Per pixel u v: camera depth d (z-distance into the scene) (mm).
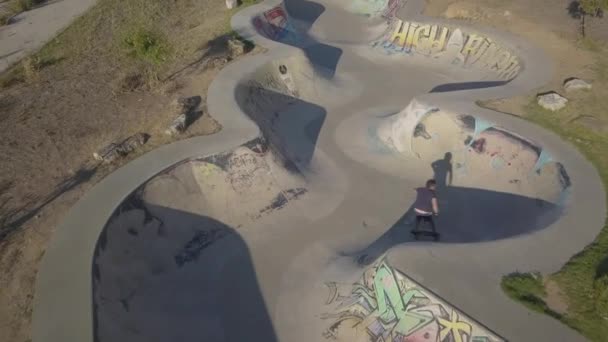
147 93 22203
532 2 29406
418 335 11352
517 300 11258
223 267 15508
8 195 15914
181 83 22844
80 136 19172
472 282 11750
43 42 29031
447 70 27578
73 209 15031
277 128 22359
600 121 18562
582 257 12578
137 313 13305
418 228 16609
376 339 12109
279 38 31375
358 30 34312
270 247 16297
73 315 11484
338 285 14250
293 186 18734
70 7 34688
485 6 29375
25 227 14445
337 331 12922
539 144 17656
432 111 20172
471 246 12961
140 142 18266
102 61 26016
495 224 16578
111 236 14367
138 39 21375
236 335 13281
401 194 18594
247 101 22031
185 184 17062
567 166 16422
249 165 18250
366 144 21531
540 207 16047
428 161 19828
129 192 15648
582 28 25516
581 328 10633
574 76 21734
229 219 17219
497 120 19078
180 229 16281
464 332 10766
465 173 18875
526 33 26375
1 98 22547
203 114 20172
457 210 17578
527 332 10523
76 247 13547
